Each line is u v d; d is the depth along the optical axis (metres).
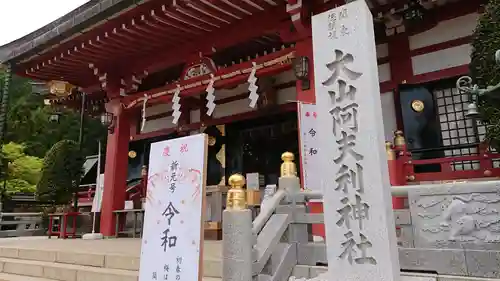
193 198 2.63
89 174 17.73
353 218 2.71
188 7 7.14
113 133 10.09
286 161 4.45
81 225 10.15
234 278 3.15
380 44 8.09
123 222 9.87
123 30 7.91
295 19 6.49
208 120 11.91
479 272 3.25
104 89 10.12
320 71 2.99
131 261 5.16
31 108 23.17
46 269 5.75
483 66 4.55
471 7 7.06
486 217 3.35
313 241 4.55
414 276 3.26
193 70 8.80
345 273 2.69
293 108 10.07
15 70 10.16
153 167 2.95
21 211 16.48
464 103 7.16
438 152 7.16
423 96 7.39
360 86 2.80
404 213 3.73
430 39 7.48
